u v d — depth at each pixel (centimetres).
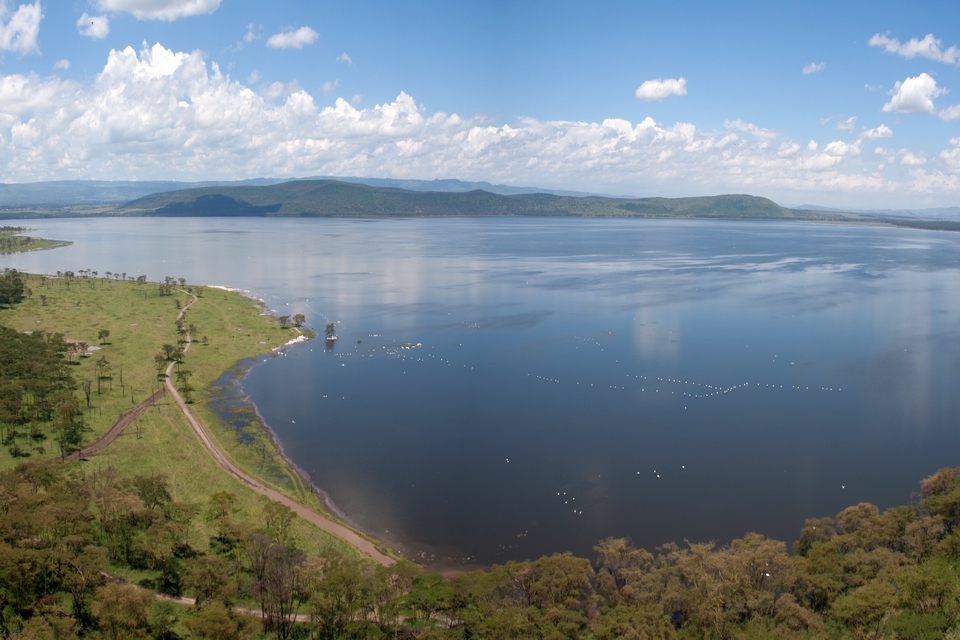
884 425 15700
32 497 9944
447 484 12825
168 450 13688
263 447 14275
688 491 12650
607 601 8831
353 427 15562
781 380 19000
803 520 11700
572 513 11850
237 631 7869
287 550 9400
